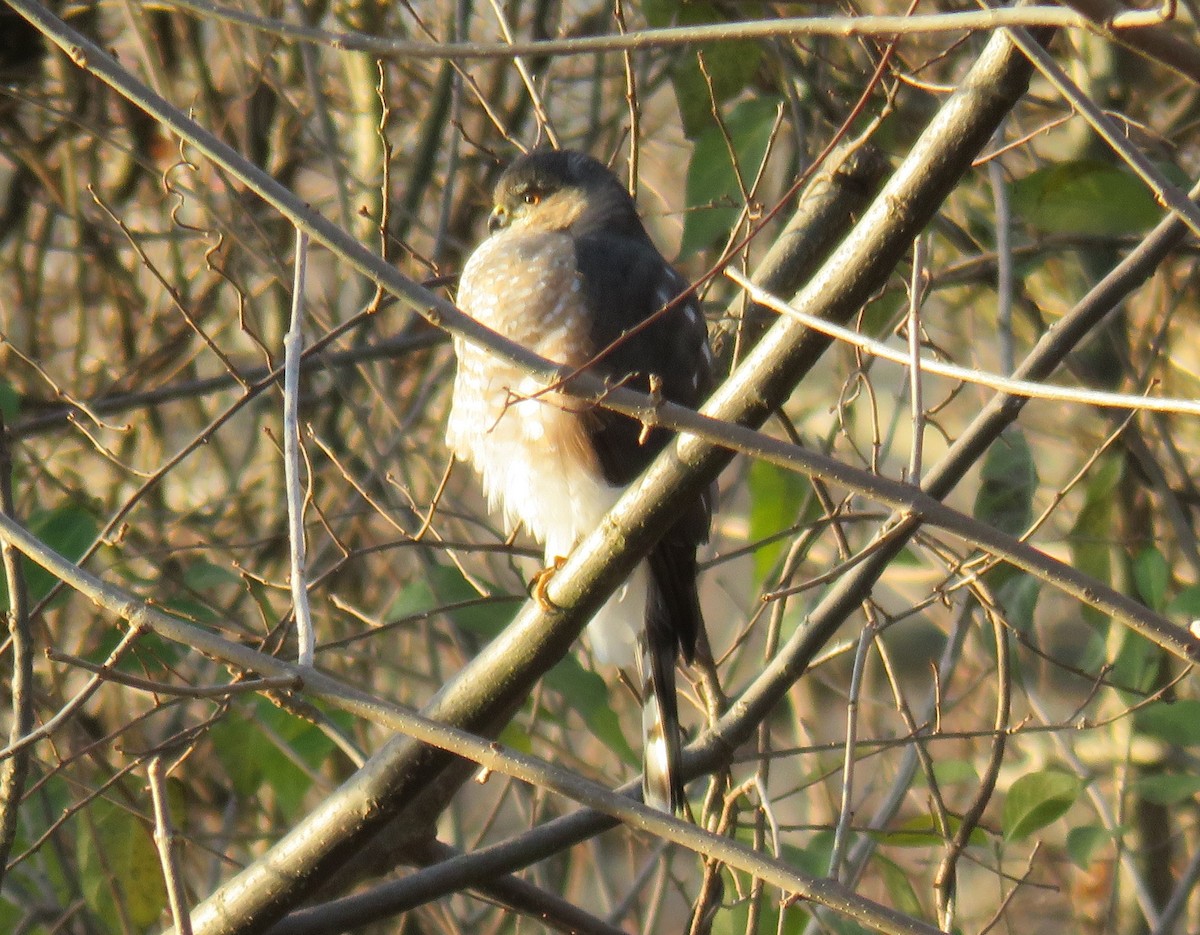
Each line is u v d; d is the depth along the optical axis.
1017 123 9.98
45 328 11.15
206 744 10.06
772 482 8.11
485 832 8.45
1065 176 8.07
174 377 10.89
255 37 10.25
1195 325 10.35
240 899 5.91
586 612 5.62
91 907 7.66
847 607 6.53
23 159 11.02
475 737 4.71
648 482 5.36
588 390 4.73
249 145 10.38
